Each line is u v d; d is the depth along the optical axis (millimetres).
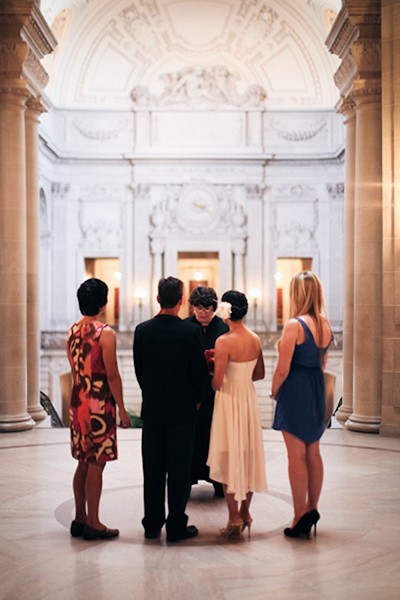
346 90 11617
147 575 4777
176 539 5473
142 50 26062
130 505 6504
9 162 10773
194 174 26734
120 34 25594
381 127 10648
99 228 26828
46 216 26234
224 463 5500
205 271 31797
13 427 10477
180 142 26469
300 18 24688
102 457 5434
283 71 26297
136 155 26312
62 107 26234
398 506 6438
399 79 9969
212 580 4688
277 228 26875
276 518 6113
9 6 10477
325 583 4637
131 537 5598
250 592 4492
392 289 10023
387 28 10062
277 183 26875
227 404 5516
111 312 31719
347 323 11789
